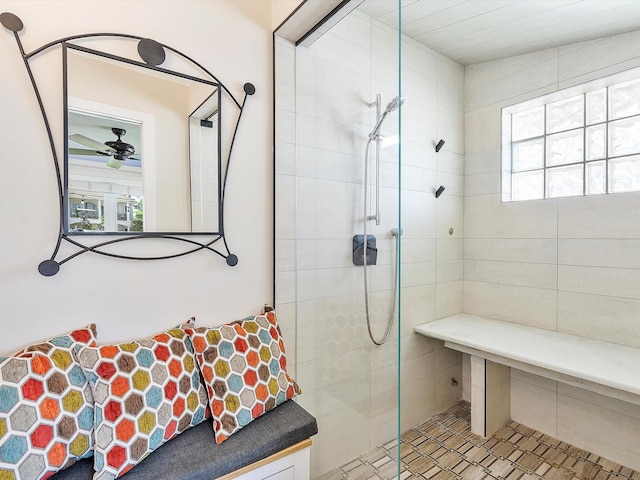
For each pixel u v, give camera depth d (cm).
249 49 164
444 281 246
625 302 182
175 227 146
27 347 115
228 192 160
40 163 118
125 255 134
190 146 149
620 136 186
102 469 100
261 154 169
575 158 204
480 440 210
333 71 159
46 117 118
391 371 135
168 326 145
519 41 206
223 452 114
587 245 196
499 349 187
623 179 184
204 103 152
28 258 116
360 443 148
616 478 174
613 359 168
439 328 224
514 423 227
